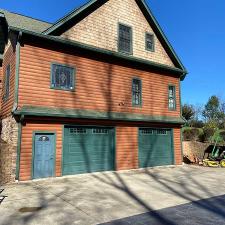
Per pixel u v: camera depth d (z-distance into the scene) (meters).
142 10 17.95
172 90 19.16
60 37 13.63
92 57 14.92
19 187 10.70
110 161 15.07
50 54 13.36
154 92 17.73
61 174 12.95
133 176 13.66
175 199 8.98
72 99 13.75
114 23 16.23
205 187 11.05
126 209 7.78
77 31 14.48
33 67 12.70
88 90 14.44
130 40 16.89
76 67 14.18
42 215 7.19
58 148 13.00
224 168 17.25
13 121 12.09
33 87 12.56
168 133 18.36
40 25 14.94
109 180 12.42
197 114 54.25
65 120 13.36
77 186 10.98
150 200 8.84
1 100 15.40
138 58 16.66
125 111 15.91
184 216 7.14
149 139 17.08
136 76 16.88
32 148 12.17
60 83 13.52
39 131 12.45
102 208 7.87
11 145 11.62
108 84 15.38
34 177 12.16
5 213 7.36
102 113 14.66
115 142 15.23
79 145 13.89
